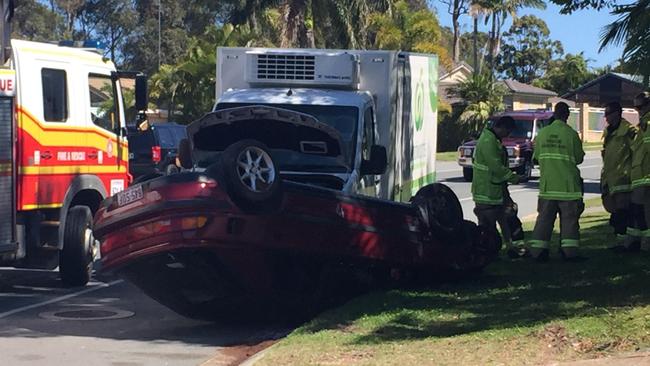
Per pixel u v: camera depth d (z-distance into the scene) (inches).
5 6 421.7
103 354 327.9
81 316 399.5
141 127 501.7
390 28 1750.7
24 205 428.1
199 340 354.9
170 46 2837.1
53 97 452.4
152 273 359.9
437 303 368.8
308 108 448.1
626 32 370.6
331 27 1549.0
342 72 475.8
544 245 466.6
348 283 396.5
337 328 331.3
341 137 410.6
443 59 1886.1
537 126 1249.4
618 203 499.2
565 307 338.0
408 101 531.5
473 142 1264.8
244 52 494.3
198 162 437.1
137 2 2913.4
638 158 472.1
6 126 418.3
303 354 291.7
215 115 407.8
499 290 393.1
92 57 486.0
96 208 497.0
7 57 423.5
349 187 406.0
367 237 372.8
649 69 366.0
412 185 548.4
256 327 383.2
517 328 306.5
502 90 2149.4
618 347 270.8
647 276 396.2
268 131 422.0
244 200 331.6
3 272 525.3
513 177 481.4
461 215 414.6
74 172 466.0
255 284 354.3
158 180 339.3
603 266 437.7
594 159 1843.0
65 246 462.6
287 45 1493.6
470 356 275.4
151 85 1710.1
